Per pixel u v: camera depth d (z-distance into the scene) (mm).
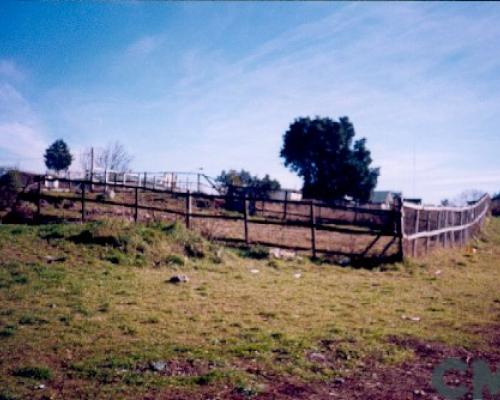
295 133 55875
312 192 53875
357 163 51500
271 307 7531
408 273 11297
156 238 11289
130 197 22531
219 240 13656
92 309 6902
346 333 6168
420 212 15133
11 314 6488
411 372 4918
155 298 7746
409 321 6875
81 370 4727
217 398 4188
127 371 4730
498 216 37094
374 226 22281
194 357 5148
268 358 5207
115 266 9828
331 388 4484
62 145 65625
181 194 14086
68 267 9422
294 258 12398
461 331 6398
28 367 4680
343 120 54062
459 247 16875
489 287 9805
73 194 21656
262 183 52062
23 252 10250
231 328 6297
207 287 8773
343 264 12188
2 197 18422
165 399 4148
